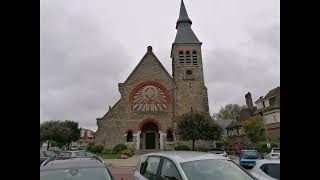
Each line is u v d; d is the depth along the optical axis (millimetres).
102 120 46594
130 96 47562
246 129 51906
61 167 7172
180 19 53812
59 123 81625
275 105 49875
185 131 43250
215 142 51562
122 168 27766
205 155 8008
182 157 7727
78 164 7457
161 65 48969
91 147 45344
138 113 47188
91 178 6926
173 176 7258
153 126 48281
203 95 49500
